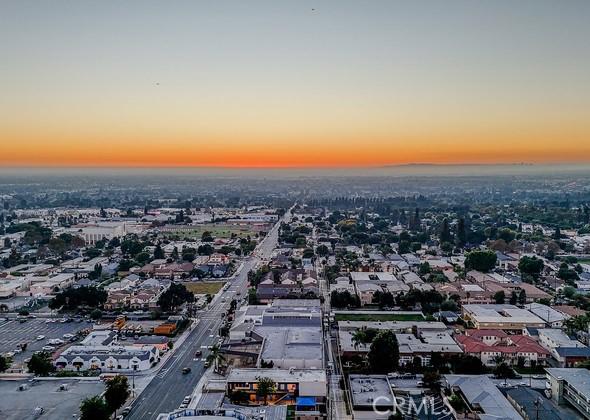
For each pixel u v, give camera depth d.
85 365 176.00
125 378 148.88
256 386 147.75
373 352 169.12
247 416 128.88
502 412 134.38
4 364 170.38
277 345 178.12
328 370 173.75
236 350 178.25
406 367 174.12
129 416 141.62
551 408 137.38
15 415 141.00
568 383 141.62
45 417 139.88
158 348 190.25
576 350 178.25
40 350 196.25
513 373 163.62
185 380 166.38
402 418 133.00
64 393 155.00
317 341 182.12
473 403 139.75
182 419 122.75
